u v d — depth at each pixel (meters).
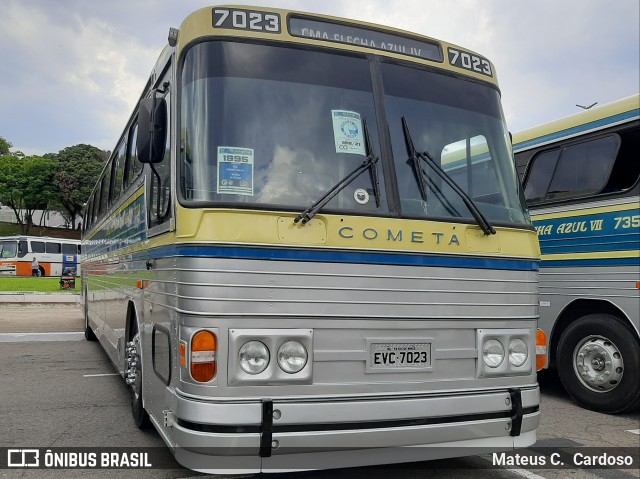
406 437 3.89
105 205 9.22
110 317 8.16
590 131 7.32
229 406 3.57
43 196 56.81
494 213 4.64
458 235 4.29
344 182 4.07
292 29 4.34
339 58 4.42
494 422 4.21
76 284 33.75
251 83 4.12
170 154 4.23
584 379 6.99
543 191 7.86
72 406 6.96
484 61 5.11
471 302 4.27
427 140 4.51
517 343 4.42
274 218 3.81
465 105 4.82
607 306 7.00
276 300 3.73
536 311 4.60
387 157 4.30
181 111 4.11
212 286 3.64
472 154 4.73
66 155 58.53
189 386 3.66
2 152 65.50
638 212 6.57
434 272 4.16
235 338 3.63
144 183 5.40
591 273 7.02
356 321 3.89
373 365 3.91
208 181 3.86
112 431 5.94
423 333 4.09
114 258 7.76
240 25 4.21
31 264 42.31
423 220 4.20
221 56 4.11
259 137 4.02
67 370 9.26
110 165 8.83
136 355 5.83
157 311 4.58
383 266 4.00
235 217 3.74
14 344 12.13
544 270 7.62
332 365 3.82
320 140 4.16
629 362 6.52
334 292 3.86
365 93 4.41
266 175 3.96
